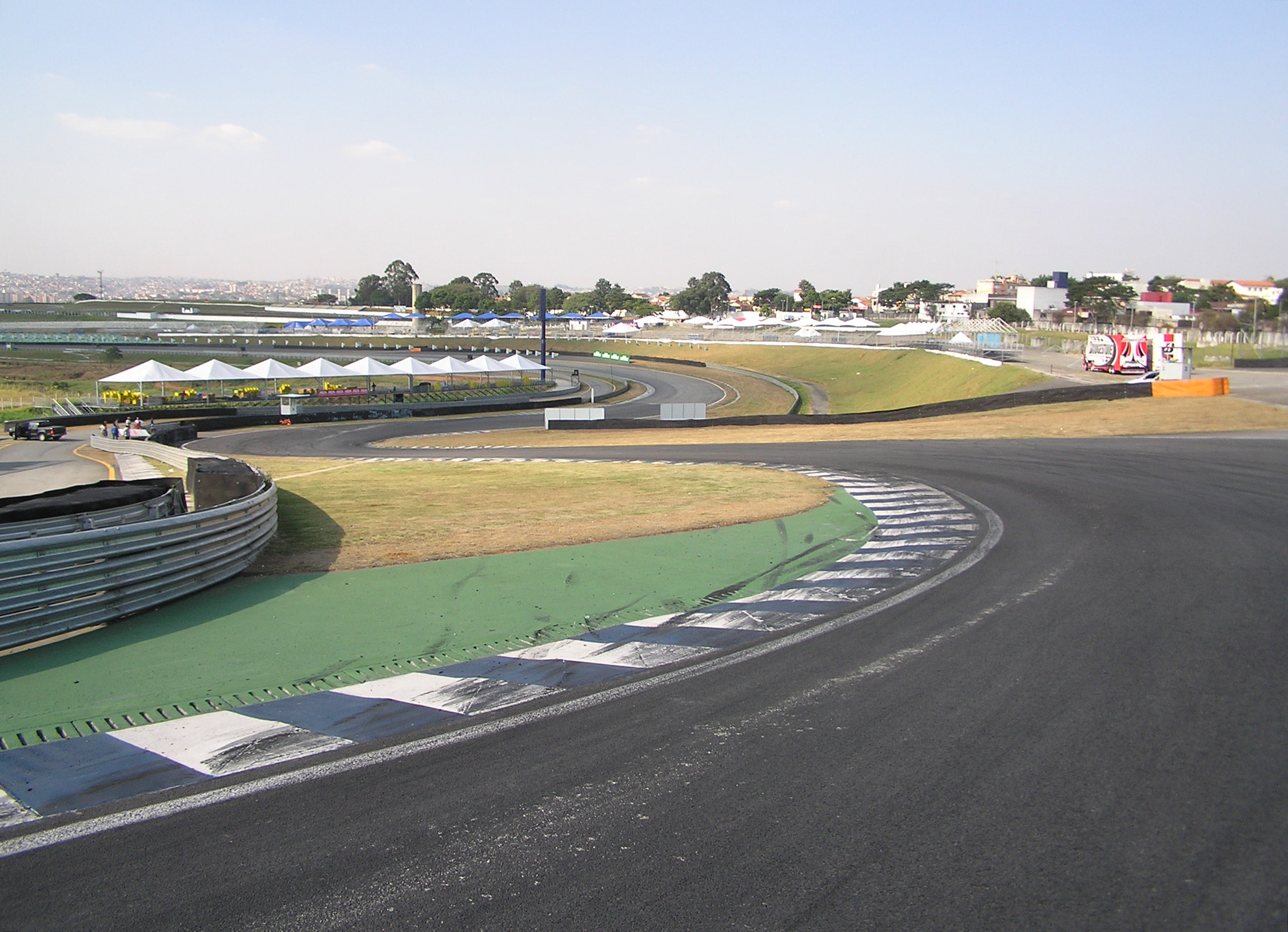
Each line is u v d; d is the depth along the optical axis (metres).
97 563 7.67
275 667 6.57
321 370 58.59
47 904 3.53
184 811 4.30
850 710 5.56
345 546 11.35
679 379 80.19
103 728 5.41
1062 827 4.06
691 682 6.13
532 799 4.39
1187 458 18.92
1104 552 10.21
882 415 34.47
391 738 5.20
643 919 3.40
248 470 13.24
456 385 73.88
